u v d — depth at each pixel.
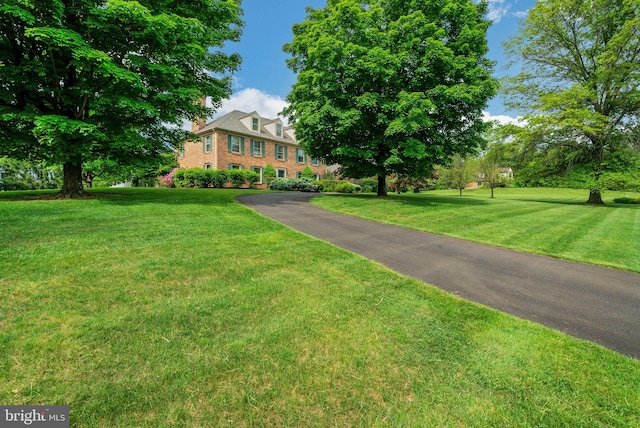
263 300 3.21
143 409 1.74
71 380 1.91
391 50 11.78
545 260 5.42
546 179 19.77
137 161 11.21
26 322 2.48
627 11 16.59
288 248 5.22
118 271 3.66
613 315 3.27
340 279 3.97
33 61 8.11
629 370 2.29
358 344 2.50
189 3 9.96
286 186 23.92
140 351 2.23
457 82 11.91
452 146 13.93
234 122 25.81
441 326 2.89
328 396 1.92
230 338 2.47
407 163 13.17
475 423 1.78
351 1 11.47
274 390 1.94
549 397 2.00
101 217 6.57
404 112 10.62
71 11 8.05
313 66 13.23
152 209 7.95
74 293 3.04
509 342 2.64
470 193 34.53
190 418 1.70
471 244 6.46
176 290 3.30
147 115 10.52
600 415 1.86
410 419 1.78
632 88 16.38
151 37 8.56
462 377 2.16
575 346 2.61
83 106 9.19
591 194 18.83
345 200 12.69
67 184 10.12
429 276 4.34
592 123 16.39
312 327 2.73
